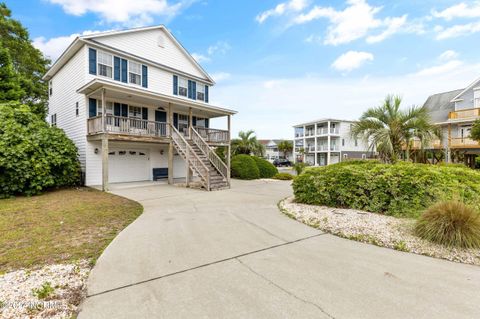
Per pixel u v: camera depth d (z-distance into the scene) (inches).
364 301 88.4
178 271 113.4
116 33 484.4
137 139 432.1
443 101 810.2
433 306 85.0
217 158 462.6
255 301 88.9
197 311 83.0
